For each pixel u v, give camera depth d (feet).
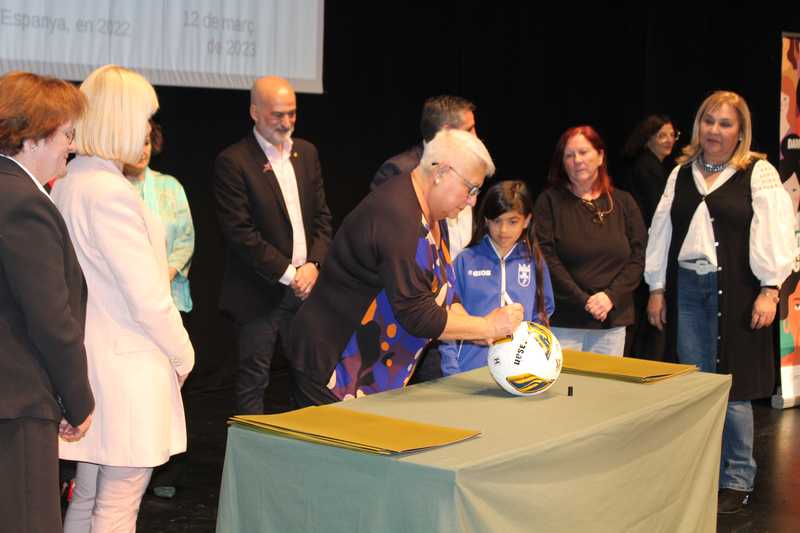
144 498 12.50
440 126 11.66
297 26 17.43
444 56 21.59
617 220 13.00
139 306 7.73
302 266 13.21
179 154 17.93
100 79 7.83
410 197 8.20
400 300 8.05
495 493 6.39
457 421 7.40
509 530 6.53
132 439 7.82
